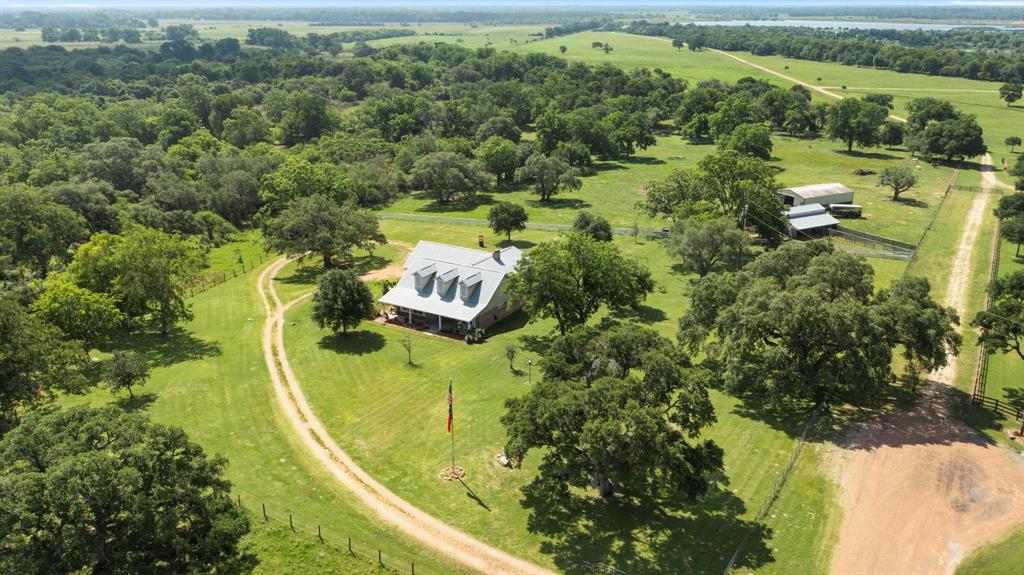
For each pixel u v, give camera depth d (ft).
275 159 511.81
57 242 328.08
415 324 277.64
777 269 225.15
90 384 220.84
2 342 183.52
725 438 184.44
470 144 600.39
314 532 149.38
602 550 142.72
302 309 291.58
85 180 436.76
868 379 183.32
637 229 392.47
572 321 236.63
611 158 634.84
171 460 134.82
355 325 258.78
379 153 563.07
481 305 268.41
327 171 438.40
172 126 612.70
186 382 223.30
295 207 347.77
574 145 581.53
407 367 235.20
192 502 134.92
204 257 351.87
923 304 199.62
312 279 333.83
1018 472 167.84
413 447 184.85
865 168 540.93
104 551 128.88
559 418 140.15
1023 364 226.38
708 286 218.18
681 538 145.79
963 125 540.93
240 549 142.61
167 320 263.90
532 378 223.51
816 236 371.97
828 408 198.08
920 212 416.87
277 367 235.81
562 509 156.66
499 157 539.70
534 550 143.84
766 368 190.60
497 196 510.17
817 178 512.63
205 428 194.59
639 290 258.78
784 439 183.93
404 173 529.04
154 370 233.76
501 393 213.87
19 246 319.47
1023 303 220.02
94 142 533.14
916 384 203.41
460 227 424.87
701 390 148.87
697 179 390.01
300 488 166.20
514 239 393.91
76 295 232.73
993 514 153.17
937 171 530.68
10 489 115.75
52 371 191.72
